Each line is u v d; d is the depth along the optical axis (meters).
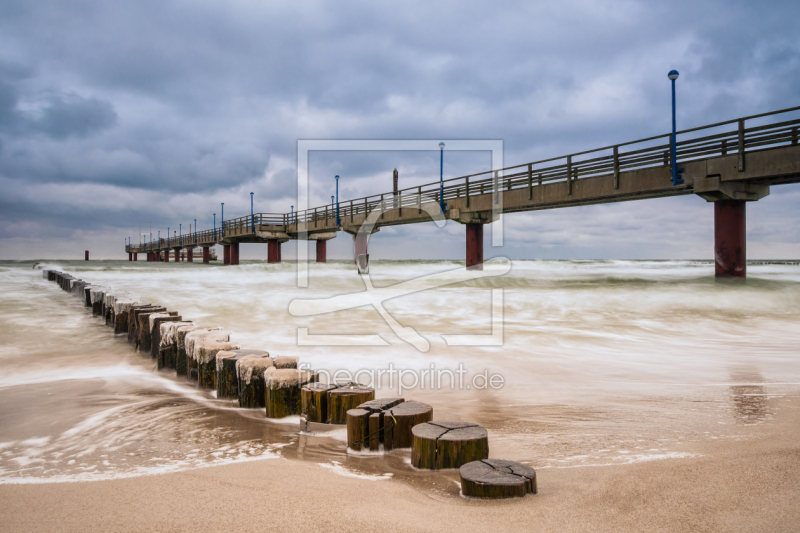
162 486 2.82
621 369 6.54
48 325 10.94
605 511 2.29
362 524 2.21
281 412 4.55
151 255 91.06
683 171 14.42
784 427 3.80
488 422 4.23
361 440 3.46
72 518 2.38
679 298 13.43
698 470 2.77
